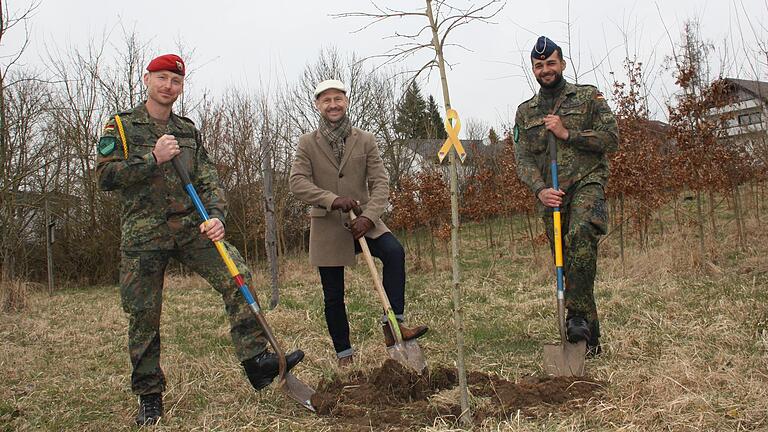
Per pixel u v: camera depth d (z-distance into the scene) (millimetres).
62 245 16969
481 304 6730
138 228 3342
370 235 4164
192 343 5520
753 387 3051
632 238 10914
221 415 3357
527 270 9805
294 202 15547
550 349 3746
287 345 5047
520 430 2783
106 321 7266
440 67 2822
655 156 9578
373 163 4359
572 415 2957
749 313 4703
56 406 3771
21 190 14406
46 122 16297
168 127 3482
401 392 3479
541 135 4270
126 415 3486
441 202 11281
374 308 6961
